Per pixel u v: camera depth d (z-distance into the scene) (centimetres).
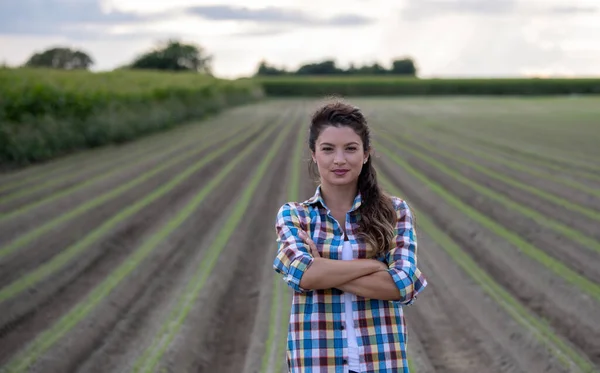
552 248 1079
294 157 2278
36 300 834
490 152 2384
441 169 1973
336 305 308
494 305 823
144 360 671
